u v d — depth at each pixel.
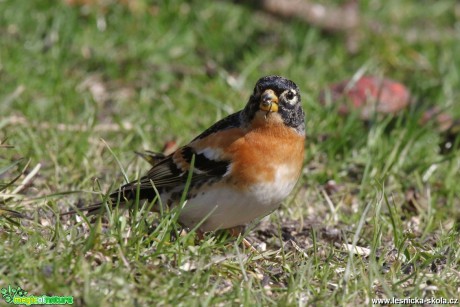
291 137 8.68
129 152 11.74
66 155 11.27
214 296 7.52
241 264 7.84
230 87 14.61
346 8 17.16
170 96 14.22
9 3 15.88
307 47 16.11
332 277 8.18
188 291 7.41
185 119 13.20
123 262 7.68
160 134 12.70
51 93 13.59
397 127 12.43
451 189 11.29
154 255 7.95
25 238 8.36
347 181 11.73
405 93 13.61
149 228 8.65
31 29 15.56
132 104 13.95
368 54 16.28
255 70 15.09
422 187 11.26
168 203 8.95
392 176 11.58
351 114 12.51
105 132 12.57
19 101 13.01
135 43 15.63
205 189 8.70
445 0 18.91
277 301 7.59
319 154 12.10
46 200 9.59
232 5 17.09
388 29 17.20
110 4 16.41
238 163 8.55
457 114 14.27
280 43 16.55
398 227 9.70
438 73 15.78
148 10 16.55
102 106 13.76
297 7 16.97
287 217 10.42
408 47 16.56
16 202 9.28
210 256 8.13
